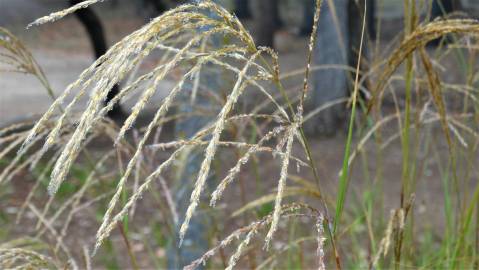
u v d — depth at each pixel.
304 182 3.25
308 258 4.77
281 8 40.34
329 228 1.92
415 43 2.24
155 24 1.37
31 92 19.22
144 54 1.36
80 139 1.26
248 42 1.52
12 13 34.88
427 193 7.95
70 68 24.50
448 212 3.46
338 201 2.00
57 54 27.94
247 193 8.95
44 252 4.09
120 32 32.28
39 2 37.44
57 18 1.41
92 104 1.27
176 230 3.95
